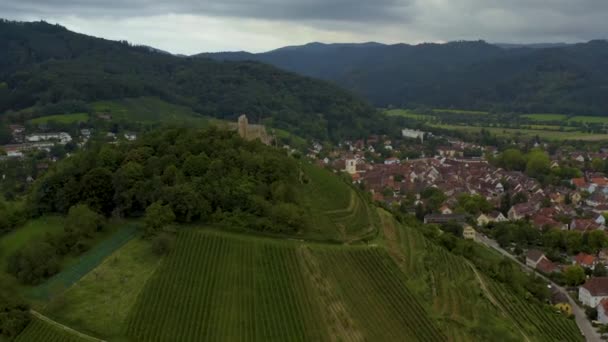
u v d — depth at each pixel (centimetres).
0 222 17812
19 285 14675
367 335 13975
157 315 13350
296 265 15638
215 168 17888
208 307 13838
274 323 13700
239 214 16950
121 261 15162
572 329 18025
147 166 18338
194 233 16312
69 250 15850
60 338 12669
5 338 12888
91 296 13912
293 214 16862
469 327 15288
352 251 16775
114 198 17338
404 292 15762
